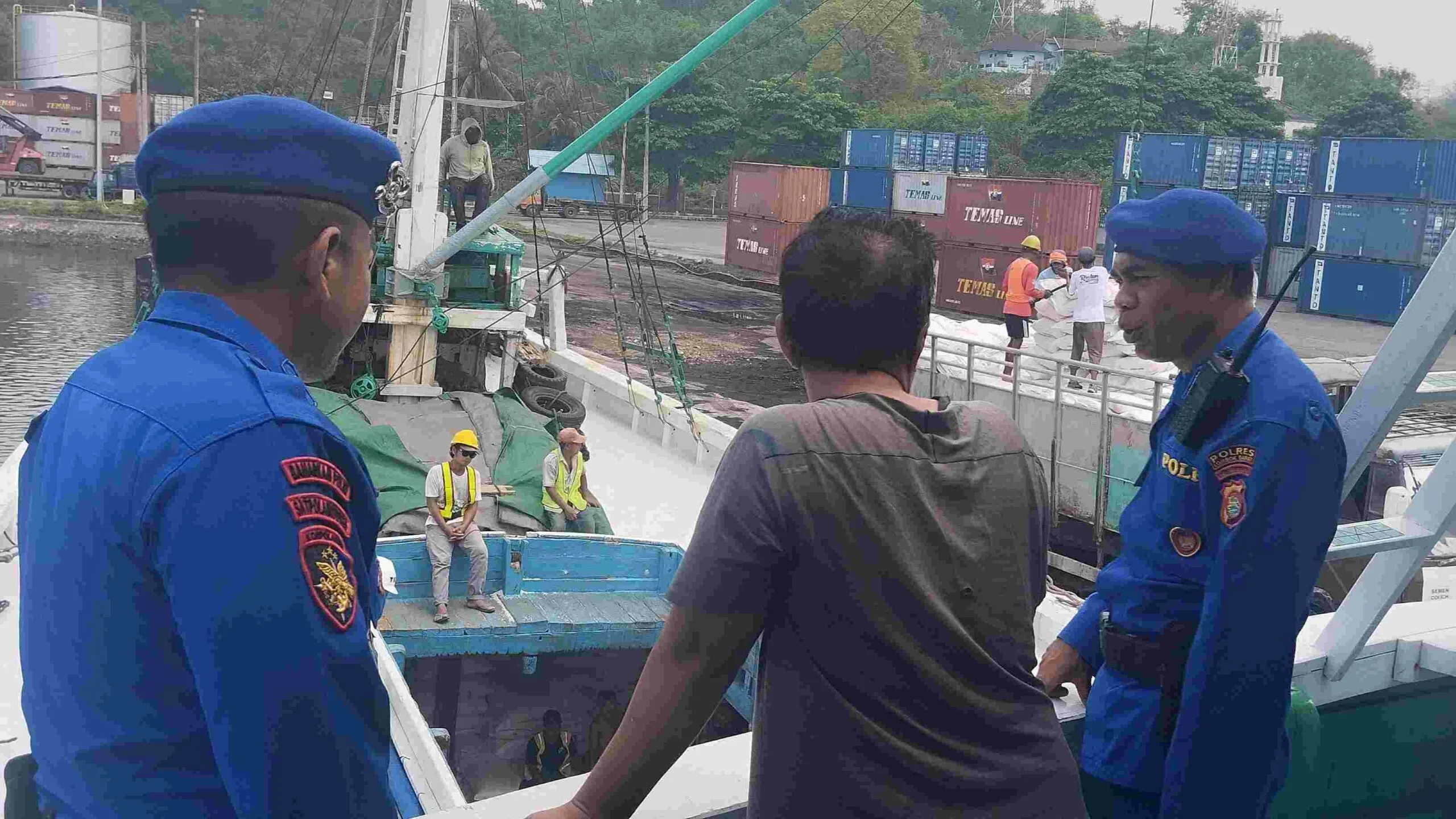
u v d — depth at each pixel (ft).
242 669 3.59
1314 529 5.88
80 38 227.20
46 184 204.85
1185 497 6.31
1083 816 4.91
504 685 30.89
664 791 5.95
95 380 4.00
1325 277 110.52
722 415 66.44
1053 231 98.32
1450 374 7.50
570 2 329.31
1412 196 104.01
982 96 365.61
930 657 4.54
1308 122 428.97
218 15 321.32
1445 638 8.73
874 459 4.60
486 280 39.81
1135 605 6.59
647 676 4.64
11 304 116.37
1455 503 7.53
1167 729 6.34
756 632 4.59
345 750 3.81
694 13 390.83
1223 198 6.38
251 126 4.14
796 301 5.00
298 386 4.11
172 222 4.15
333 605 3.81
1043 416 36.17
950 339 39.52
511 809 5.71
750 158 286.87
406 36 38.60
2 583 23.98
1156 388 31.91
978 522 4.74
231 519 3.63
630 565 28.50
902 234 5.03
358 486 4.25
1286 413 5.86
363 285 4.52
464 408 35.01
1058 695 7.35
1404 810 9.29
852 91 363.56
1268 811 6.78
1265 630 5.83
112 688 3.77
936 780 4.50
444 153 41.78
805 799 4.55
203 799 3.81
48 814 4.07
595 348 90.58
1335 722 8.82
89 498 3.73
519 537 27.55
